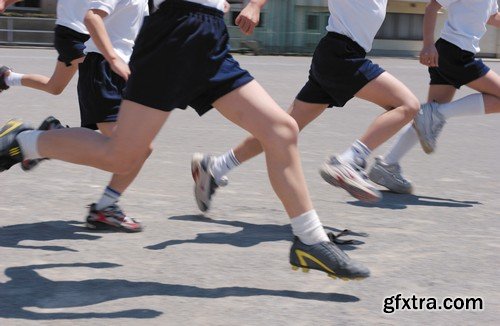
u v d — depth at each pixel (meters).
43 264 6.02
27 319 4.95
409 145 8.98
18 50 33.00
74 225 7.15
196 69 5.48
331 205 8.38
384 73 7.51
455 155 11.91
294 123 5.48
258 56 36.62
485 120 16.25
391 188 9.09
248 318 5.08
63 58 7.91
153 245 6.64
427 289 5.75
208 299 5.41
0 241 6.57
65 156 5.82
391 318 5.17
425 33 8.77
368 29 7.44
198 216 7.67
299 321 5.06
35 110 14.86
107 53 6.07
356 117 15.98
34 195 8.20
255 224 7.46
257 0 5.42
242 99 5.49
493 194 9.23
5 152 6.00
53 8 40.06
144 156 6.86
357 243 6.91
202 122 14.16
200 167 7.55
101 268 5.98
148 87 5.46
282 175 5.45
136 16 7.13
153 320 5.00
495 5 8.88
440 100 9.13
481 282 5.95
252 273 5.98
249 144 7.45
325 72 7.54
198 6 5.47
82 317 5.01
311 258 5.51
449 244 6.97
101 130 7.15
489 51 44.62
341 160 7.17
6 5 7.31
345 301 5.45
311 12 38.56
